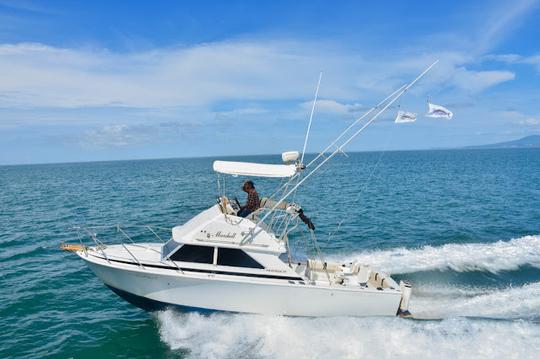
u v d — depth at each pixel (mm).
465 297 10508
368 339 8133
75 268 14094
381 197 30656
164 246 9977
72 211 27359
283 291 8562
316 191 34562
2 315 10328
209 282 8594
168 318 9281
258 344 8219
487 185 40281
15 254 16047
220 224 8859
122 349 8586
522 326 8336
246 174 9422
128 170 103375
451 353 7598
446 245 16125
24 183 61500
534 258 13680
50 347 8703
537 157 134250
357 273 10141
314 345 8047
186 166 121000
